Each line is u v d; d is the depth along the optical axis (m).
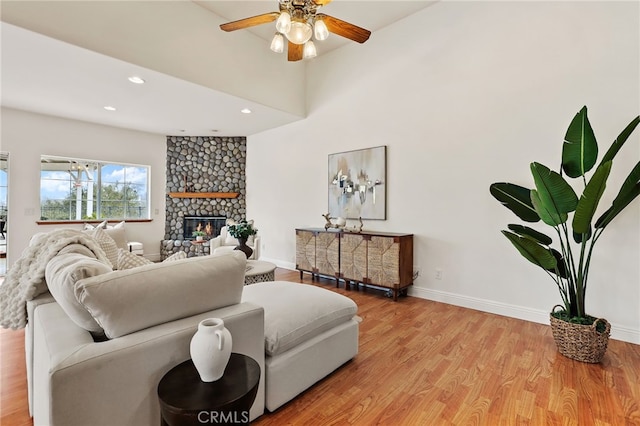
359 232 4.00
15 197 4.73
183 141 6.45
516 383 1.93
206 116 4.95
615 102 2.55
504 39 3.11
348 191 4.48
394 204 3.97
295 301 2.05
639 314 2.47
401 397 1.80
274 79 4.51
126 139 5.85
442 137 3.54
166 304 1.26
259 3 3.52
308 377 1.83
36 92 3.88
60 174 5.28
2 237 5.05
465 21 3.37
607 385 1.90
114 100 4.16
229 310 1.45
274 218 5.81
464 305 3.39
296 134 5.30
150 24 3.17
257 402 1.57
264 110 4.61
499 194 2.66
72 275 1.16
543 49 2.89
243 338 1.45
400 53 3.92
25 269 1.84
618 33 2.54
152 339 1.18
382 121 4.10
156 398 1.18
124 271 1.21
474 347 2.43
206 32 3.64
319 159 4.93
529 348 2.40
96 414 1.04
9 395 1.79
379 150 4.11
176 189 6.41
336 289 4.14
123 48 2.99
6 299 1.78
